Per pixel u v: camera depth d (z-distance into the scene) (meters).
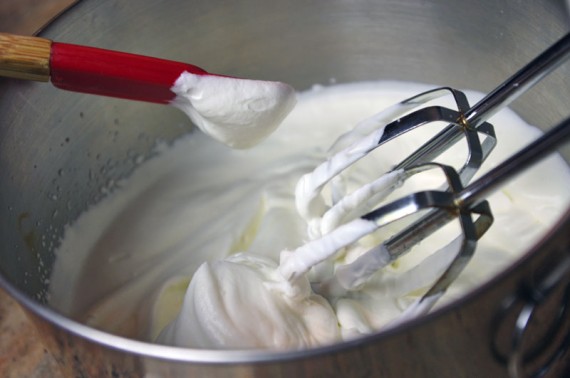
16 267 0.53
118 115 0.64
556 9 0.55
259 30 0.66
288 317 0.49
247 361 0.37
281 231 0.58
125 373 0.42
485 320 0.40
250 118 0.53
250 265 0.52
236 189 0.64
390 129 0.49
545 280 0.40
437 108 0.48
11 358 0.60
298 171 0.63
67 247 0.62
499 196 0.57
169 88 0.51
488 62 0.64
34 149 0.57
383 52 0.68
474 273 0.53
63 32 0.57
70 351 0.43
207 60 0.67
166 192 0.65
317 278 0.52
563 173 0.58
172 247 0.61
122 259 0.61
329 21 0.66
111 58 0.49
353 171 0.61
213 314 0.48
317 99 0.70
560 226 0.38
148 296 0.57
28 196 0.57
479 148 0.48
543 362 0.46
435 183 0.59
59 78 0.49
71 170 0.62
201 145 0.68
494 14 0.60
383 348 0.38
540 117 0.61
